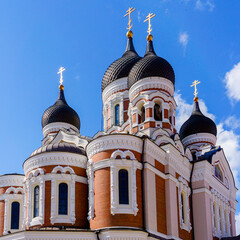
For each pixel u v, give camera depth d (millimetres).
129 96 43344
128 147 33531
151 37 46469
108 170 32781
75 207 34500
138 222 31734
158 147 35344
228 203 45625
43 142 49531
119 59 48938
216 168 44812
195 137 50375
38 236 30875
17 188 41562
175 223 34719
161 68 42156
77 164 35875
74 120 50781
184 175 39219
